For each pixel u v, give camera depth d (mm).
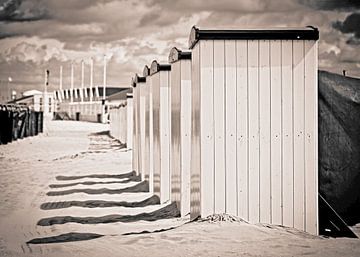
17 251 6859
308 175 7500
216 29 7453
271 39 7465
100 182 14242
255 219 7496
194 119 8141
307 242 6824
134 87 16453
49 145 29016
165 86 10836
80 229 8352
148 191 12508
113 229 8312
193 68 8242
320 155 8422
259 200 7492
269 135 7484
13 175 15695
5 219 9234
